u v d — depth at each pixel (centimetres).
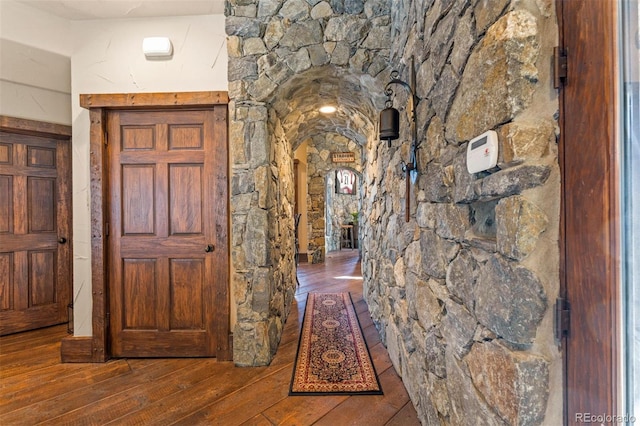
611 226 56
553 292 67
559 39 66
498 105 73
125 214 209
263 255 198
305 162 594
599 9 57
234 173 199
